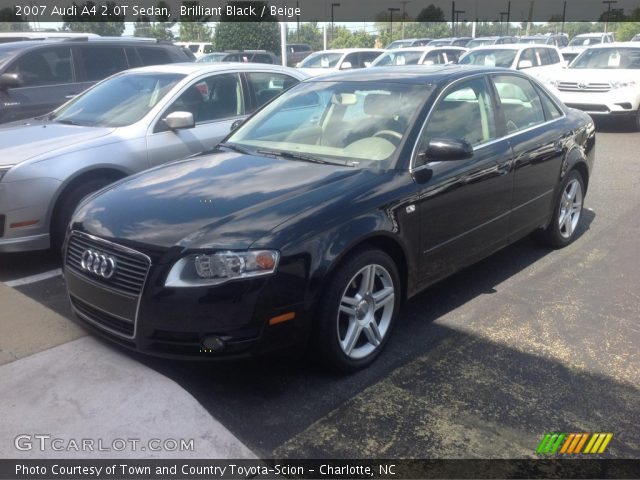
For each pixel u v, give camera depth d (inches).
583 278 198.4
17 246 196.1
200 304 121.0
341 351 136.2
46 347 148.6
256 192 141.4
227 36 1010.1
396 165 152.8
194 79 246.1
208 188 146.9
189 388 135.0
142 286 125.5
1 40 418.3
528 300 181.6
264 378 138.9
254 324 122.4
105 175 214.7
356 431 120.7
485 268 207.6
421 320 168.6
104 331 136.3
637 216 268.1
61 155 203.2
